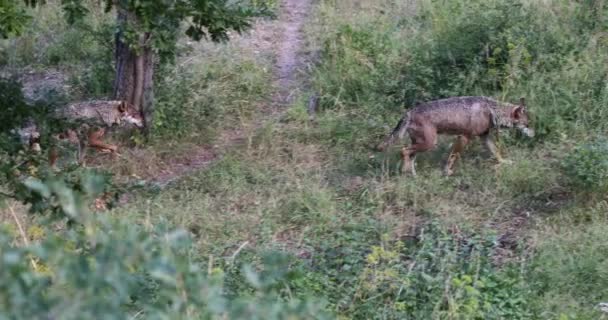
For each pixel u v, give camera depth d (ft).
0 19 29.96
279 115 52.95
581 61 50.67
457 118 44.34
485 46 51.31
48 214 33.27
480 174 44.73
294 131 50.55
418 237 39.50
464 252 37.37
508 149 46.68
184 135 50.98
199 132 51.31
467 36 52.85
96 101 47.83
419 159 46.70
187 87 53.36
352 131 49.57
